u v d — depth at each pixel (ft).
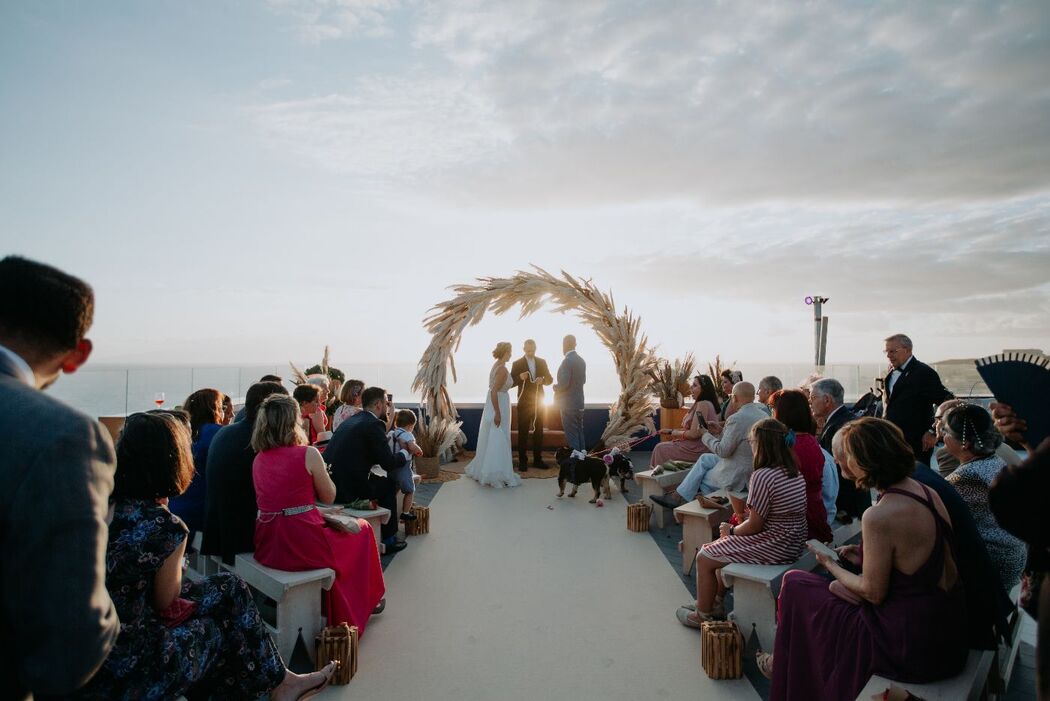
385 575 16.40
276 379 18.56
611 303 34.60
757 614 11.60
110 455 4.82
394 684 10.92
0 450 4.24
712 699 10.40
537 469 32.17
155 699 7.21
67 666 4.41
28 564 4.27
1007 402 10.11
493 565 17.17
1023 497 5.22
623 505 24.30
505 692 10.65
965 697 7.61
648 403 34.04
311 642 11.73
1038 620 5.26
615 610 14.11
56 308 4.77
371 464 17.35
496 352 28.07
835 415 17.07
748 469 16.53
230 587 8.59
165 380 35.06
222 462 13.16
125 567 7.14
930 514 8.13
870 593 8.26
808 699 9.15
